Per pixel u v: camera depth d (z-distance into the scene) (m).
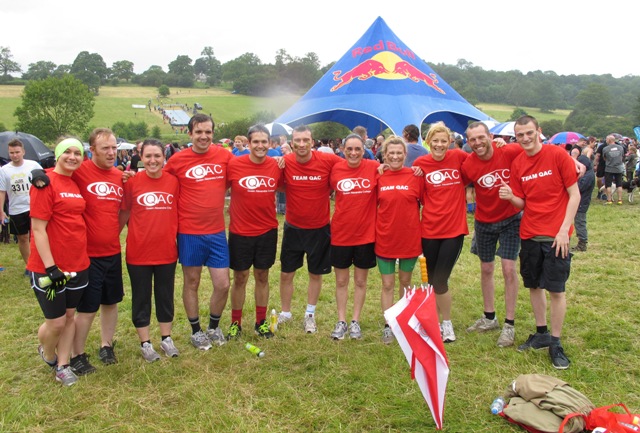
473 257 7.30
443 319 4.38
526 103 74.19
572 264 6.70
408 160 6.95
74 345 3.87
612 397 3.33
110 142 3.71
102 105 83.38
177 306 5.45
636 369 3.69
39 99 52.50
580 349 4.07
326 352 4.16
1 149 7.86
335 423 3.14
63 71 124.56
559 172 3.76
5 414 3.29
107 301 3.95
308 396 3.48
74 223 3.55
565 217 3.74
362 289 4.50
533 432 2.96
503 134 11.78
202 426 3.12
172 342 4.21
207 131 4.02
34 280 3.51
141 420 3.21
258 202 4.25
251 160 4.23
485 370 3.76
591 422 2.85
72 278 3.54
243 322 4.91
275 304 5.43
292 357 4.08
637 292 5.49
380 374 3.72
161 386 3.64
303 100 11.93
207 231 4.10
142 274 3.96
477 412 3.22
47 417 3.26
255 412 3.29
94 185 3.71
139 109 81.00
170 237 3.99
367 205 4.29
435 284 4.26
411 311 3.02
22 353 4.26
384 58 11.70
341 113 13.86
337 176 4.30
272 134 11.21
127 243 3.96
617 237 8.27
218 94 94.75
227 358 4.06
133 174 3.97
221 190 4.15
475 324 4.60
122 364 3.97
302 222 4.46
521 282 6.02
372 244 4.36
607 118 57.44
